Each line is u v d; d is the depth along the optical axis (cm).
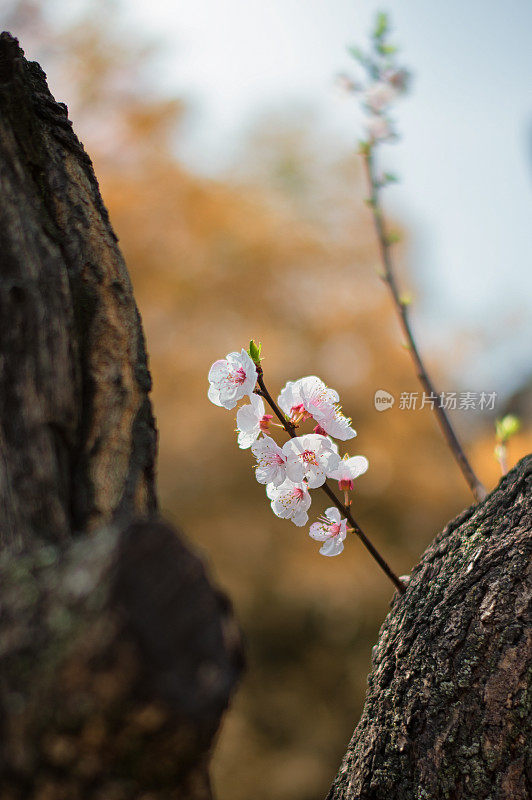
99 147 491
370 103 111
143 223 501
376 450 505
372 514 509
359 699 475
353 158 546
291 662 494
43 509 82
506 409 427
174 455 467
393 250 513
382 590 491
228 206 538
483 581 87
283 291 541
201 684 75
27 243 86
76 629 75
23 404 83
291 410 92
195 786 77
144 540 76
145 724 75
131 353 88
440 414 102
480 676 85
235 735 439
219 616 76
